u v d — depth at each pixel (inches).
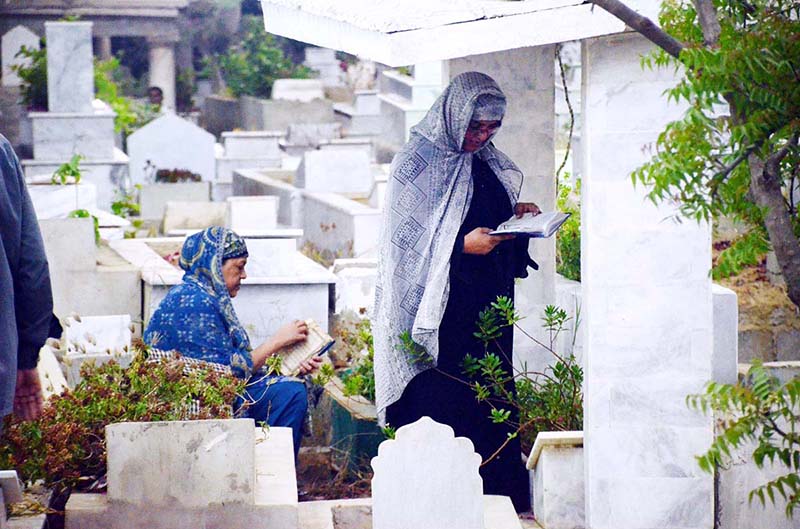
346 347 551.8
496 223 416.8
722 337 390.6
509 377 414.6
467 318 408.5
